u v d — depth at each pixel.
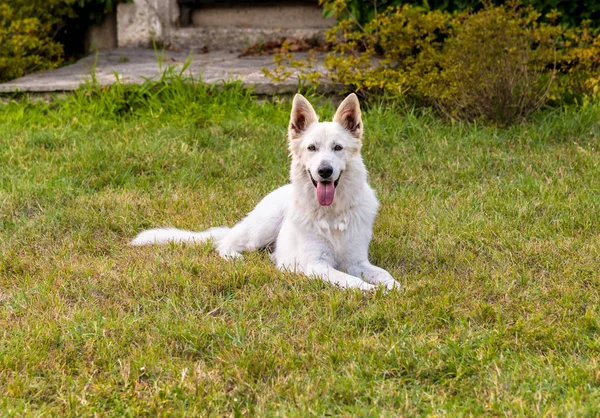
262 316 4.68
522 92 8.60
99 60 11.89
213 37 13.04
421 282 5.08
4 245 6.06
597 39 9.09
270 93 9.50
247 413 3.64
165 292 5.04
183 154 8.12
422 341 4.21
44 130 8.87
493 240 5.94
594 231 6.08
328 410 3.64
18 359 4.10
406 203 6.93
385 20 9.17
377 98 9.18
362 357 4.08
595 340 4.19
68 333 4.41
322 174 5.29
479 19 8.70
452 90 8.53
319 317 4.61
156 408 3.66
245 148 8.33
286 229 5.80
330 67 9.43
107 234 6.50
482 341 4.21
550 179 7.30
